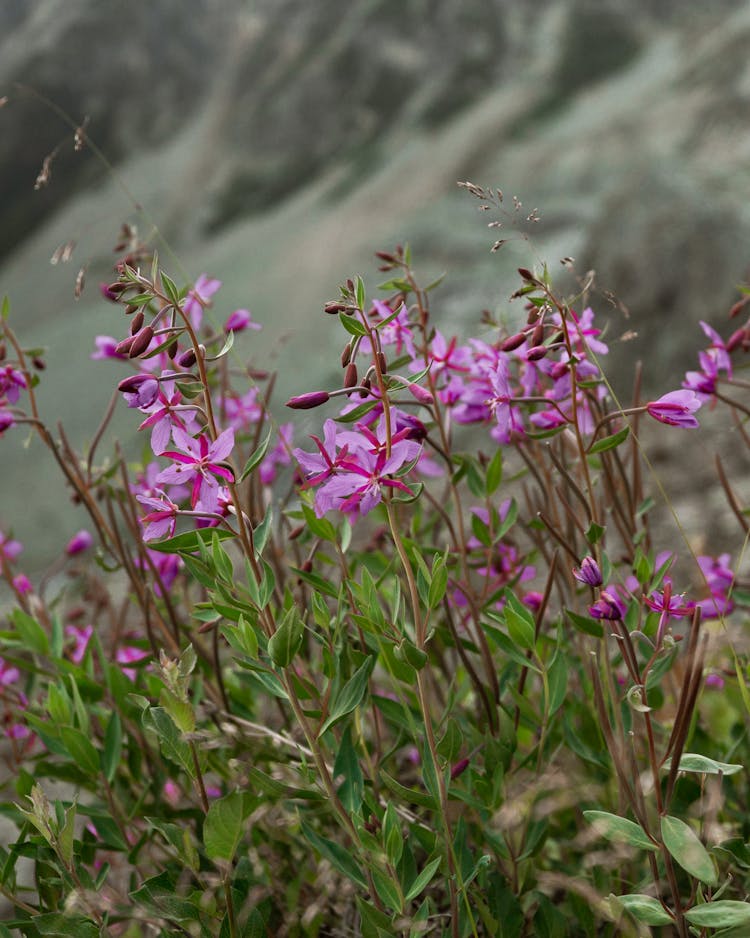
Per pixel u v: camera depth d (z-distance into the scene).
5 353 1.01
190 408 0.87
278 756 0.98
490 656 0.99
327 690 0.91
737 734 1.03
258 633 0.90
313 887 0.98
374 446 0.86
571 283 2.66
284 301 4.20
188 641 1.04
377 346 0.85
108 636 1.17
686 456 2.15
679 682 1.04
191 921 0.90
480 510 1.01
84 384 4.07
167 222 5.59
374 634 0.90
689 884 0.95
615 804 0.98
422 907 0.88
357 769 0.90
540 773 0.94
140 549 1.03
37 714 1.05
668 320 2.80
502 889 0.92
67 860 0.90
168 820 1.01
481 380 0.99
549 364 0.95
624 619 0.92
